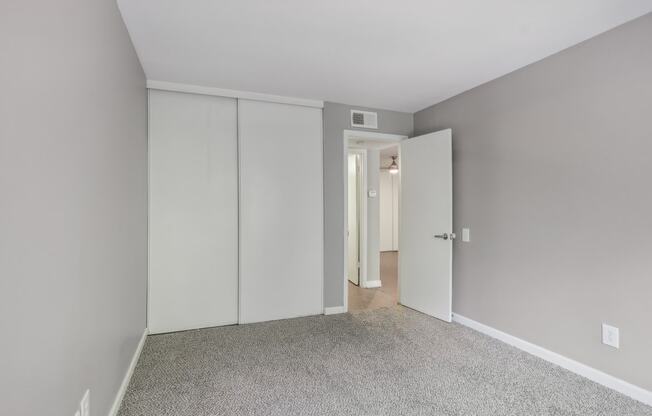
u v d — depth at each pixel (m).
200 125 3.14
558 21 2.03
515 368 2.34
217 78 2.94
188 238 3.09
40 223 1.01
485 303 2.99
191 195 3.10
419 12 1.95
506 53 2.46
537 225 2.54
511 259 2.74
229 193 3.23
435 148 3.42
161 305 3.00
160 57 2.53
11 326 0.85
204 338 2.88
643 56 1.94
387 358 2.50
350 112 3.68
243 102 3.26
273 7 1.90
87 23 1.40
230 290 3.24
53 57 1.09
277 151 3.38
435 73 2.83
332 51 2.44
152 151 2.98
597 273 2.16
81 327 1.32
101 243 1.58
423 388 2.08
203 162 3.14
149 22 2.04
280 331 3.05
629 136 2.00
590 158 2.20
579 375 2.24
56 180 1.11
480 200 3.05
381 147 4.81
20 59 0.90
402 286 3.89
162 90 3.01
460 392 2.04
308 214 3.51
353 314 3.56
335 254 3.62
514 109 2.74
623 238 2.03
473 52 2.44
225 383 2.14
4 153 0.82
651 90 1.90
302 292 3.48
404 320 3.36
